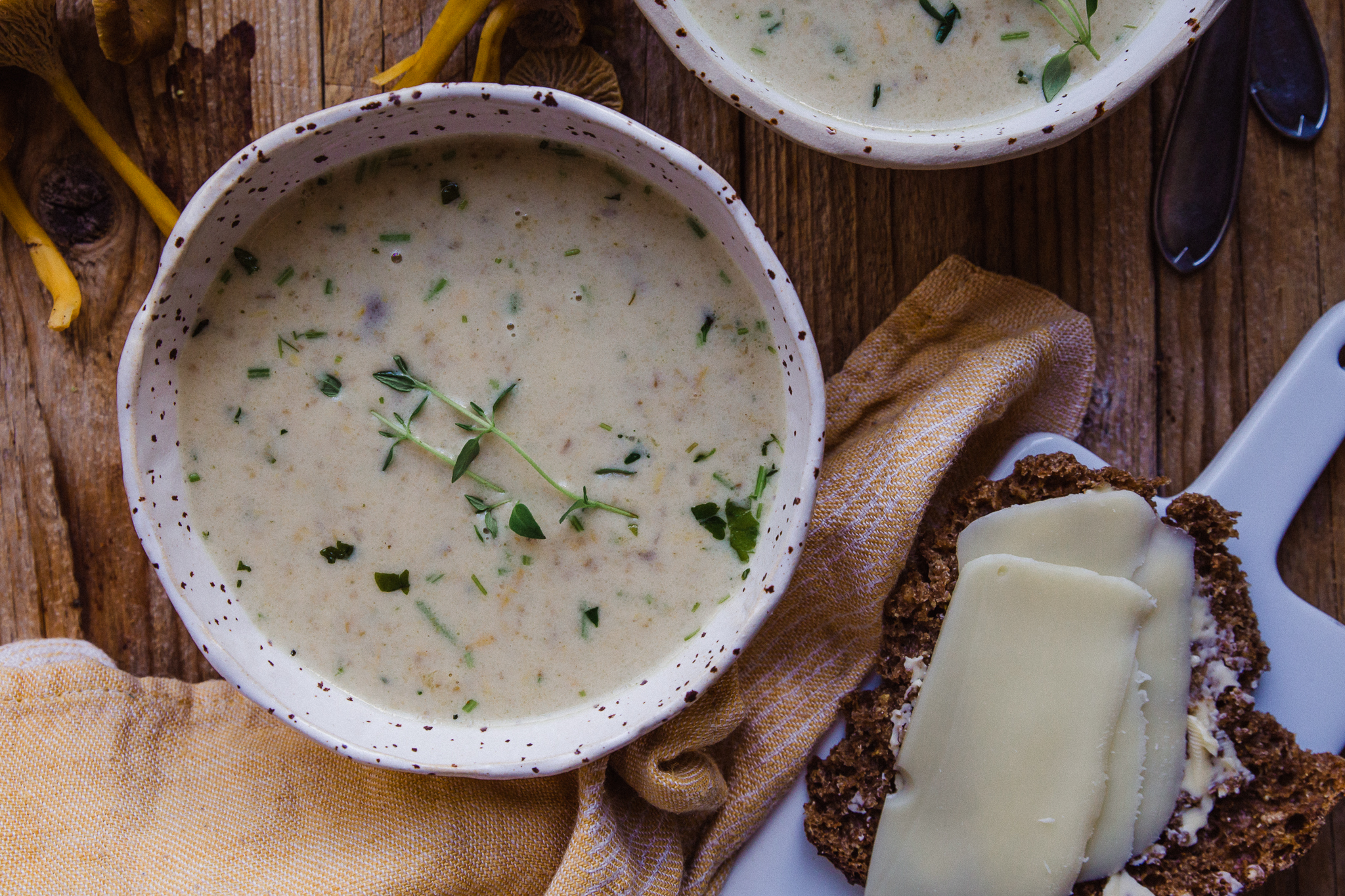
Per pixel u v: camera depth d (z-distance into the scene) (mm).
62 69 582
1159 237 603
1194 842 569
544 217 554
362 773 582
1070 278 605
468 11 567
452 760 549
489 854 577
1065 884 559
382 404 557
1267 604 587
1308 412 588
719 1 567
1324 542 604
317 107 599
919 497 575
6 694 574
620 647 556
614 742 538
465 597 559
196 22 598
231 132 599
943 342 603
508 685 558
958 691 567
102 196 601
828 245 604
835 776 583
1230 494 590
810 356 532
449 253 555
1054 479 580
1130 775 564
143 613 605
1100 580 562
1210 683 574
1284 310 604
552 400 556
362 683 559
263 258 555
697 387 555
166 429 552
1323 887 598
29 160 599
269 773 582
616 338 555
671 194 551
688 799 571
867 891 569
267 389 557
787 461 549
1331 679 583
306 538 558
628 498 556
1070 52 559
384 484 558
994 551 575
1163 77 600
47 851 569
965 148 543
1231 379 605
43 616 603
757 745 584
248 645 554
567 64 594
